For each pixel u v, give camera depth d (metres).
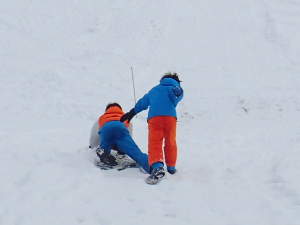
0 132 10.68
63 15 21.97
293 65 17.75
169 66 17.81
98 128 8.10
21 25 20.55
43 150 8.17
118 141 7.61
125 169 7.51
